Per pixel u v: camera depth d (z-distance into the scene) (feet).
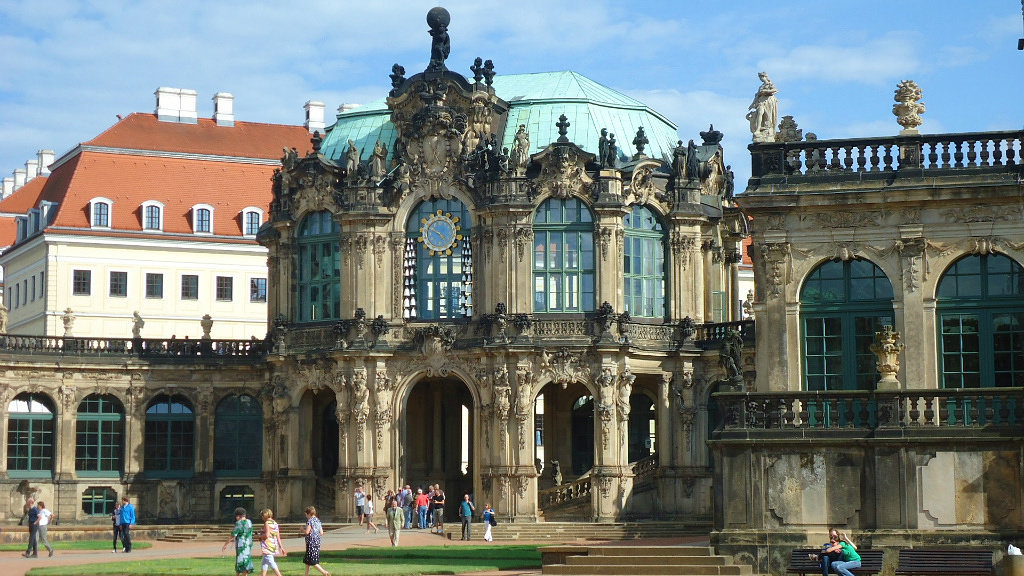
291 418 345.92
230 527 329.52
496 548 265.13
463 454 424.87
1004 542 187.62
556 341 327.88
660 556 199.41
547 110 354.13
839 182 211.00
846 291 211.41
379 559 244.01
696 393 336.90
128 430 364.79
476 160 336.08
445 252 337.11
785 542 194.29
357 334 334.85
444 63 344.49
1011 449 188.75
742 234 366.02
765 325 212.43
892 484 191.72
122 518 272.92
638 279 337.31
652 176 342.03
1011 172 206.49
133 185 459.73
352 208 337.11
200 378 368.48
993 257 207.31
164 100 485.56
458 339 333.62
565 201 333.21
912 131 213.05
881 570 187.01
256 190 472.85
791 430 195.62
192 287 460.55
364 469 333.01
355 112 368.68
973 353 207.10
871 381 209.36
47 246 447.01
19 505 354.74
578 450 357.82
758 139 216.33
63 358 360.28
